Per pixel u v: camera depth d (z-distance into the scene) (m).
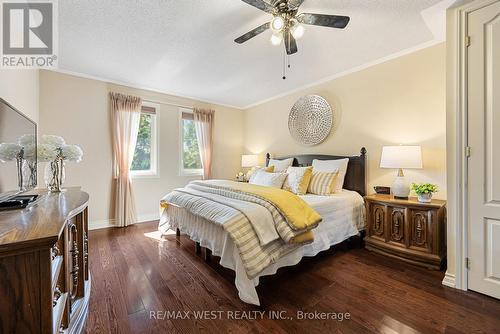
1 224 0.91
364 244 2.80
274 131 4.57
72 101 3.30
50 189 1.87
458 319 1.49
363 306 1.65
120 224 3.61
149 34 2.31
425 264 2.23
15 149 1.37
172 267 2.26
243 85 3.88
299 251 2.05
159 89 4.04
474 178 1.78
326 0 1.83
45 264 0.78
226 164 5.07
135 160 3.96
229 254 1.80
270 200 2.00
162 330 1.42
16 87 2.16
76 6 1.87
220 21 2.10
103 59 2.87
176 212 2.88
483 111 1.72
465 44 1.79
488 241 1.72
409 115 2.72
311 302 1.70
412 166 2.40
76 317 1.35
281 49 2.65
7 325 0.75
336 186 3.07
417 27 2.23
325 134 3.59
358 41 2.49
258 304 1.60
